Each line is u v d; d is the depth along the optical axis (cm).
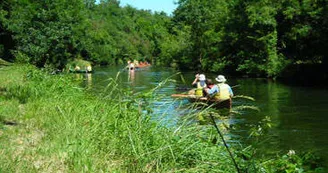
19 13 4797
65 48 4975
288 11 3709
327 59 3462
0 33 5109
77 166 568
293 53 4019
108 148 663
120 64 10294
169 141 651
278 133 1188
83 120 830
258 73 4100
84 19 6706
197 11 6369
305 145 1037
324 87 2762
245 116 1454
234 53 4994
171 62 7919
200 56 5981
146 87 2812
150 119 739
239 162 582
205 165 599
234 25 4672
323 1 3416
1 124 798
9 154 593
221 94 1634
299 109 1688
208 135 680
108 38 10681
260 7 4147
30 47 4581
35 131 765
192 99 1697
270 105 1825
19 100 1114
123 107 783
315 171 519
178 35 8162
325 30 3431
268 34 4003
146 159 607
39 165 568
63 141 687
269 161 567
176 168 595
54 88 1287
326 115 1520
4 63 3850
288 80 3547
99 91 1162
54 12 4831
